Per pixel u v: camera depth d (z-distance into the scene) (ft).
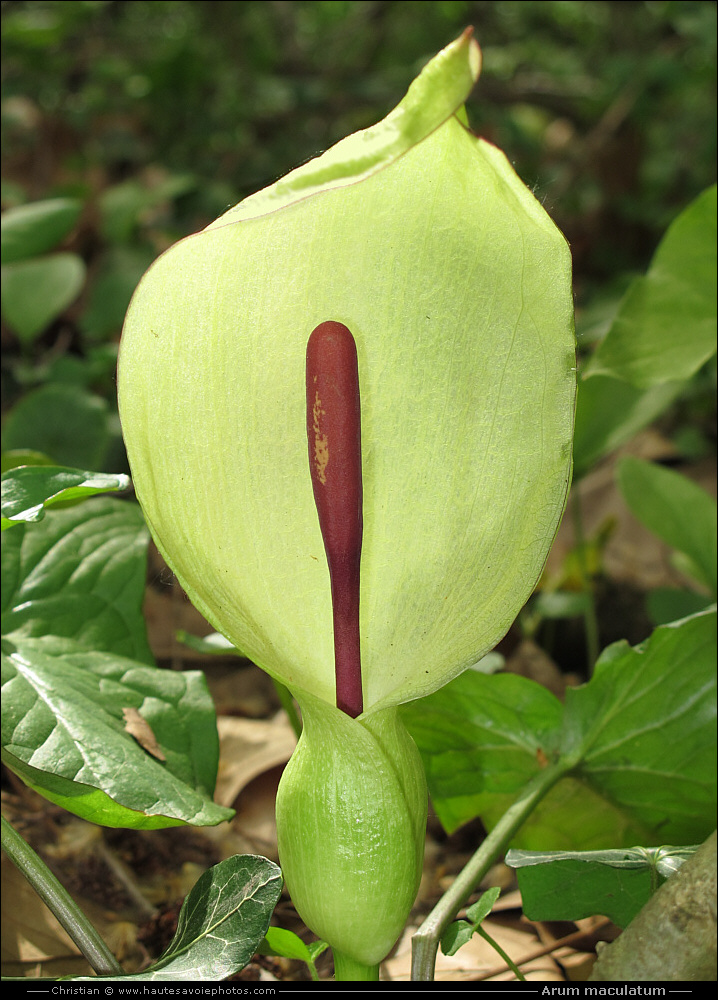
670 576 2.89
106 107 5.37
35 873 1.19
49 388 2.45
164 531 1.16
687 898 1.07
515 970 1.22
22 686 1.36
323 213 1.14
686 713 1.44
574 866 1.32
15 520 1.20
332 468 1.13
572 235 5.14
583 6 6.15
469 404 1.16
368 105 5.65
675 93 5.19
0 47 4.75
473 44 1.05
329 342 1.12
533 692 1.48
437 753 1.54
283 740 1.92
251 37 5.74
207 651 1.54
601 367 1.71
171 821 1.29
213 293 1.16
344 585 1.14
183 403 1.16
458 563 1.18
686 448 3.69
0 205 3.97
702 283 1.71
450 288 1.15
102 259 3.95
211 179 5.43
